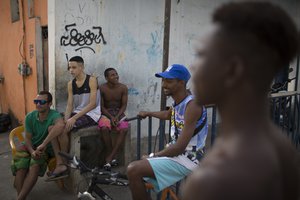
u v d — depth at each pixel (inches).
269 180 23.6
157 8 221.9
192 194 24.1
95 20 193.0
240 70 24.2
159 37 226.4
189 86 237.5
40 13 208.8
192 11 242.2
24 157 132.7
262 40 24.1
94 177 92.3
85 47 191.3
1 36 273.9
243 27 24.2
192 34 245.4
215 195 22.7
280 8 25.6
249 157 24.0
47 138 130.8
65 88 186.1
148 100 228.1
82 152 164.6
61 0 178.1
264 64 24.3
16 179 131.5
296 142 153.7
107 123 156.0
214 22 26.4
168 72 85.4
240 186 22.7
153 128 234.7
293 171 29.5
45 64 217.2
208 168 24.1
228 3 26.3
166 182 80.0
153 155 82.5
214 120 105.6
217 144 27.1
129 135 167.8
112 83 172.7
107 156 167.9
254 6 25.0
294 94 145.6
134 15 211.0
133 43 213.5
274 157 25.2
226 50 24.4
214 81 25.4
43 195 141.6
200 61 26.2
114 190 144.6
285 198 28.2
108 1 197.2
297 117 152.6
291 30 25.0
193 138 86.4
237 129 25.7
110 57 203.5
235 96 25.4
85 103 157.3
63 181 147.2
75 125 145.9
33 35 213.3
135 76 218.2
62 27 180.4
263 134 26.0
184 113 83.4
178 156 84.0
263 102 26.3
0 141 224.8
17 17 245.8
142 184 79.3
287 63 26.3
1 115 259.4
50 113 138.9
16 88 251.0
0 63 282.0
